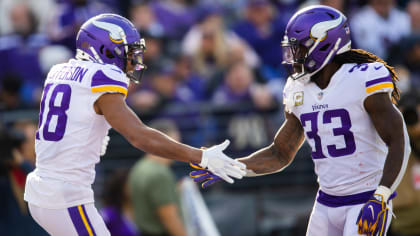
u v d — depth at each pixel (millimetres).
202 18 29266
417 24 30781
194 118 26156
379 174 12359
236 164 12312
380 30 29359
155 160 19375
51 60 29016
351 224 12125
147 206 19094
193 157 12070
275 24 29828
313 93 12570
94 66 12227
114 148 26281
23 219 17797
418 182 18234
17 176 17828
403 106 17953
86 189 12242
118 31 12586
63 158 12086
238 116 26031
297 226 24750
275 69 29422
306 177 25750
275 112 26391
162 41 28906
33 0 32125
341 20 12484
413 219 18344
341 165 12375
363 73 12062
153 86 26781
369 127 12203
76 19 29359
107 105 11961
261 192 25609
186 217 21781
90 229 12164
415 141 18047
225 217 24766
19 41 30500
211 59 28422
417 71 28938
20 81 26219
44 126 12312
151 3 31734
